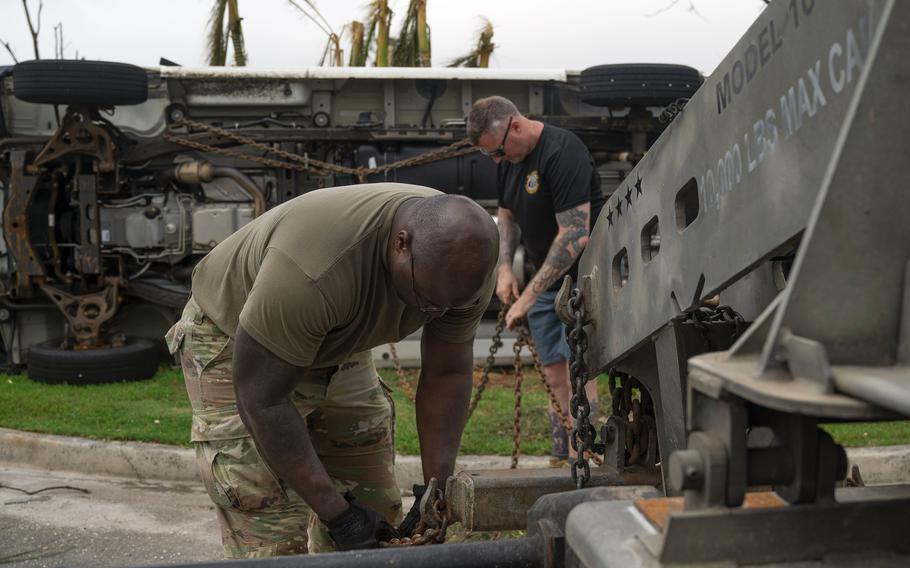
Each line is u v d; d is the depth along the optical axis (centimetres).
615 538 136
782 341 120
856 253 121
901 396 104
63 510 482
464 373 271
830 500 129
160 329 862
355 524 229
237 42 1285
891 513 128
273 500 268
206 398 269
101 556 418
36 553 421
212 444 269
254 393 222
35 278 780
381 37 1427
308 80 786
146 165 794
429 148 752
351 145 779
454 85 799
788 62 152
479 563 168
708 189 182
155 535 446
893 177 122
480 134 431
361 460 300
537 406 644
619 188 229
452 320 257
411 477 521
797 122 150
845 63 138
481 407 645
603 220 241
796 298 120
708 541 124
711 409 131
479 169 739
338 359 254
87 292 799
